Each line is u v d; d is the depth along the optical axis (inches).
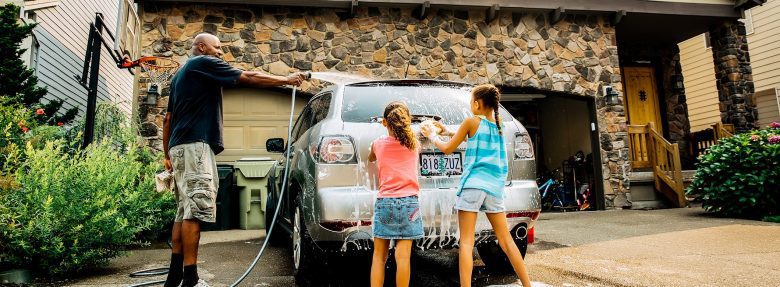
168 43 292.0
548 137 432.1
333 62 310.2
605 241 179.9
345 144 109.4
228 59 299.0
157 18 293.7
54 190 125.0
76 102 427.8
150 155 240.4
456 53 325.4
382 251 97.7
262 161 250.4
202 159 102.7
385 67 315.3
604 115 339.9
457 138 103.2
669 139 417.7
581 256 151.9
